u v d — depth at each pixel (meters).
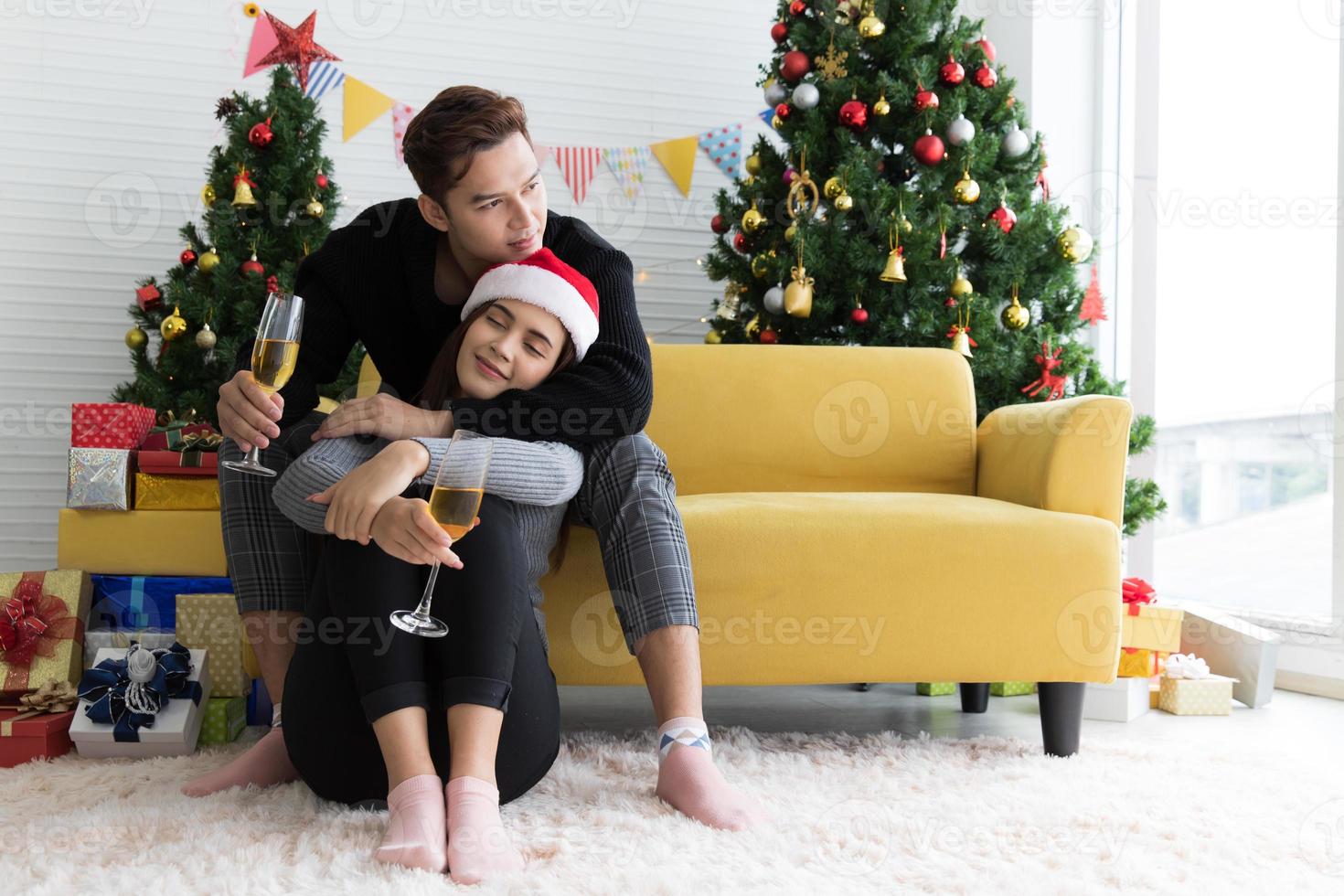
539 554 1.45
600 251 1.56
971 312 2.63
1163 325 3.11
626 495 1.45
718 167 3.46
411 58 3.28
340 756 1.25
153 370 2.69
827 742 1.76
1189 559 3.01
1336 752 1.83
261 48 3.17
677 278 3.45
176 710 1.73
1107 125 3.28
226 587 2.04
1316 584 2.59
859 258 2.63
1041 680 1.67
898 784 1.47
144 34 3.12
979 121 2.76
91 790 1.44
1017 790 1.44
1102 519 1.73
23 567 3.06
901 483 2.21
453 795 1.14
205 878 1.05
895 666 1.66
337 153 3.23
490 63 3.33
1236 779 1.51
